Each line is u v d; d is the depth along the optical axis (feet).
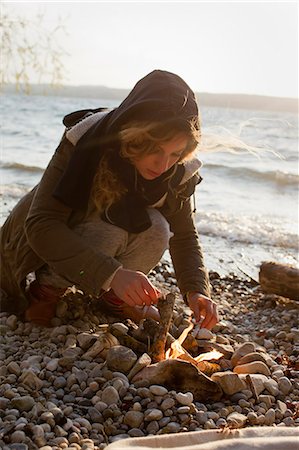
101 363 8.12
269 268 12.21
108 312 9.89
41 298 9.45
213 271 14.16
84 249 7.97
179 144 7.50
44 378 7.85
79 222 8.69
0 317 9.72
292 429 6.54
